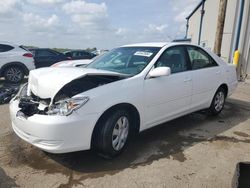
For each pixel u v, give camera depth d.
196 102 4.57
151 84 3.62
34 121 2.88
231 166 3.20
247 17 10.62
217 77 4.96
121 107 3.28
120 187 2.73
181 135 4.20
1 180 2.82
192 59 4.50
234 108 6.09
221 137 4.16
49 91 3.07
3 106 5.93
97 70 3.55
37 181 2.82
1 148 3.60
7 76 9.51
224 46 12.20
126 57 4.11
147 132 4.31
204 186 2.77
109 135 3.13
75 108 2.85
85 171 3.03
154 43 4.34
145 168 3.11
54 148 2.84
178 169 3.10
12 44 9.75
